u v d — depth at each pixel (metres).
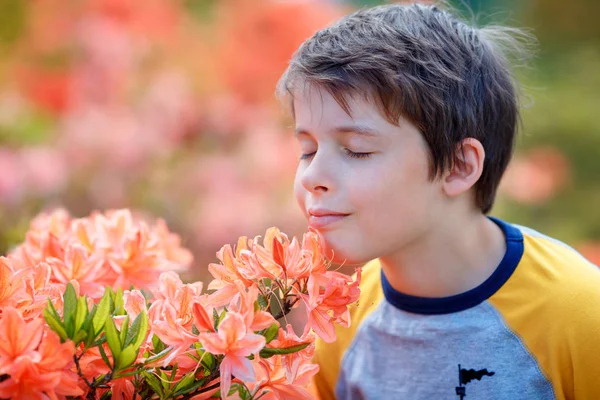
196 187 2.82
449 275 1.31
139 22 3.35
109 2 3.32
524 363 1.27
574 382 1.25
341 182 1.14
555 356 1.25
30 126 2.85
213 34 3.48
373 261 1.52
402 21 1.27
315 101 1.15
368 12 1.32
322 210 1.14
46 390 0.89
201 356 0.96
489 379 1.29
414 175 1.18
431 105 1.18
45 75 3.30
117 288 1.15
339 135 1.15
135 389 1.00
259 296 1.02
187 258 1.41
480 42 1.35
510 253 1.32
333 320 1.03
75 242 1.26
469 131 1.25
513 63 1.78
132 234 1.25
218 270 1.04
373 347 1.42
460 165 1.24
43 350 0.89
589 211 4.40
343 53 1.16
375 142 1.14
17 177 2.45
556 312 1.26
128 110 3.02
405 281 1.33
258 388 1.01
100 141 2.75
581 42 6.39
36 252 1.29
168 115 2.96
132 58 3.25
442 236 1.27
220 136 3.04
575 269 1.30
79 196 2.71
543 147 4.86
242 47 3.33
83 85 3.19
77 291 1.04
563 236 4.07
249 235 2.69
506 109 1.38
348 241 1.15
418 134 1.17
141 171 2.80
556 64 6.02
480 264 1.32
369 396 1.41
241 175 2.84
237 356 0.91
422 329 1.34
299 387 1.03
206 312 0.94
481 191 1.33
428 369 1.34
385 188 1.15
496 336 1.29
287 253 1.01
